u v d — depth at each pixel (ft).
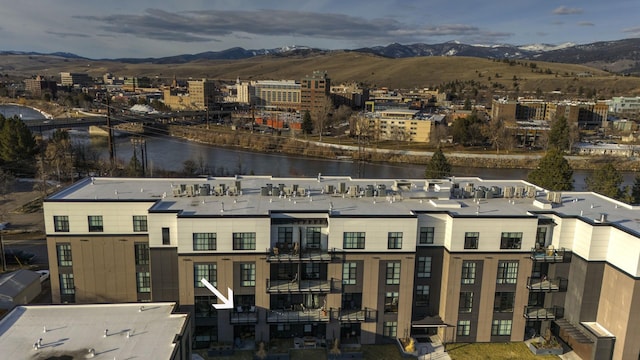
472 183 258.78
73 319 159.02
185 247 189.06
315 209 203.41
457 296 200.75
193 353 193.88
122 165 552.00
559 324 201.26
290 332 204.33
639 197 354.54
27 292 232.12
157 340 147.74
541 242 207.00
